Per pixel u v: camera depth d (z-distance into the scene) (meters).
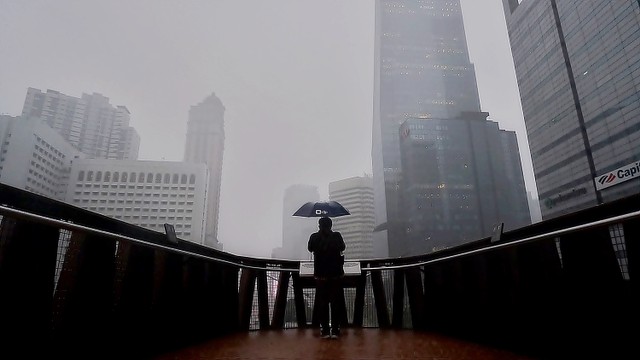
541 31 88.00
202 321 4.98
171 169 144.25
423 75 161.50
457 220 120.69
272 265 7.18
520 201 129.38
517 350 3.75
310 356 3.70
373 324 7.12
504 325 4.00
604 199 70.25
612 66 67.56
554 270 3.23
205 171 149.62
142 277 3.65
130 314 3.43
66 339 2.73
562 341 3.12
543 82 88.12
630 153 64.62
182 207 142.00
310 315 7.64
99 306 3.05
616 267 2.64
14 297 2.36
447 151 127.62
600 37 69.94
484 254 4.41
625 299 2.56
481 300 4.45
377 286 7.15
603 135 70.19
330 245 5.41
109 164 139.00
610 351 2.63
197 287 4.86
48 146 126.81
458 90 160.25
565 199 81.12
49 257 2.63
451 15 172.50
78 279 2.88
